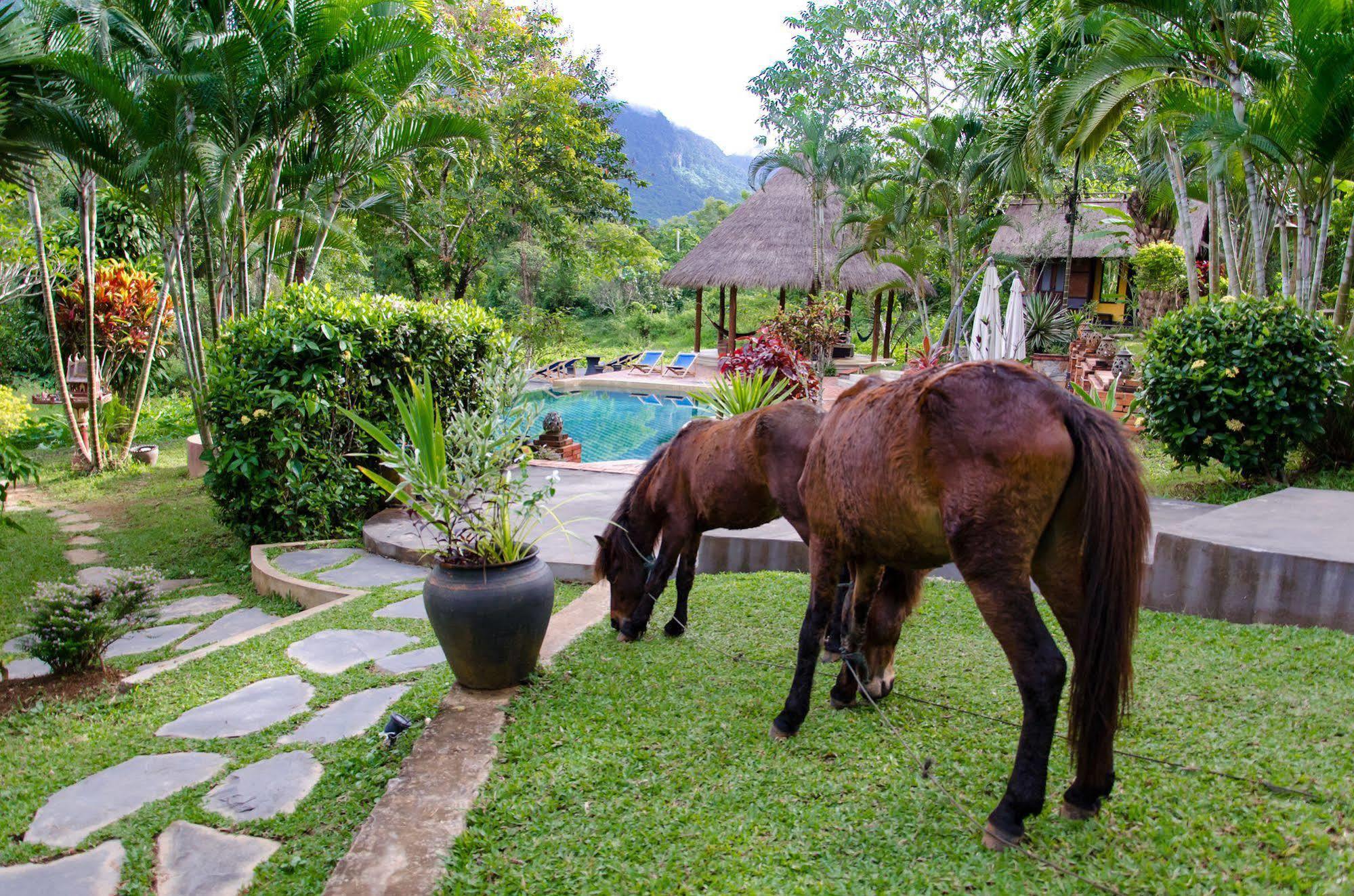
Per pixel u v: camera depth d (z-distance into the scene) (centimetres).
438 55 1016
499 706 375
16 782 357
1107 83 890
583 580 614
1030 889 224
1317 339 670
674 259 4644
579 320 3856
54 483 1137
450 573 384
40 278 1279
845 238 2223
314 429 775
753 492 428
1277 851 229
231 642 521
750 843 260
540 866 259
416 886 251
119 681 477
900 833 259
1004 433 236
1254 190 859
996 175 1636
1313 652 369
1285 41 734
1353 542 426
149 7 816
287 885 274
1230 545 425
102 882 285
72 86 845
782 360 938
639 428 1645
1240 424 677
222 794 336
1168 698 338
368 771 342
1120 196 2478
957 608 474
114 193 1409
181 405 1566
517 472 914
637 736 340
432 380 850
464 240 2125
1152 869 225
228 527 827
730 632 467
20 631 577
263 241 1134
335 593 611
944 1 2377
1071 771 291
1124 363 1181
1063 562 246
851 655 343
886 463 264
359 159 1041
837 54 2536
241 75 852
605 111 2675
